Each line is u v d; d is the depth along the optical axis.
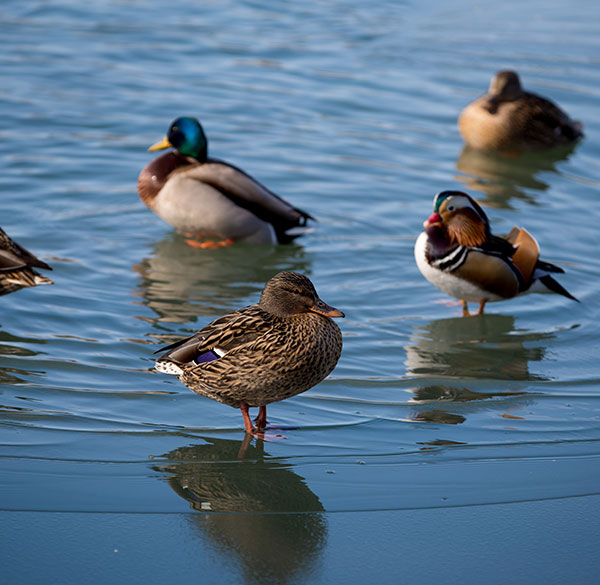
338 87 21.47
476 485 8.56
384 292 13.34
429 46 24.58
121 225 15.30
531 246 12.57
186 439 9.23
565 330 12.31
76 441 9.05
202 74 21.77
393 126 19.70
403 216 15.91
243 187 14.97
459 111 20.62
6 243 11.80
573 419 9.87
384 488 8.48
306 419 9.75
